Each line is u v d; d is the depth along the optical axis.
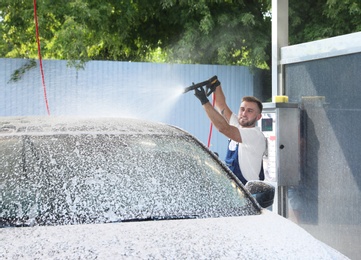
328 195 5.80
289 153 6.02
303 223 6.09
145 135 4.12
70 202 3.36
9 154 3.67
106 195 3.45
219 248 2.89
